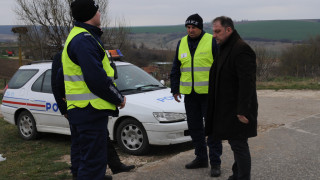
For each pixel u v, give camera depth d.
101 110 3.23
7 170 5.40
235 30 3.60
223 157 5.04
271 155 5.04
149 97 6.25
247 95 3.38
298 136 6.01
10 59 59.50
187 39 4.49
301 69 31.92
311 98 11.16
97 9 3.33
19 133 7.64
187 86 4.41
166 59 23.97
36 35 19.94
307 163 4.68
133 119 6.02
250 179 3.93
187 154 5.20
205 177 4.34
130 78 6.86
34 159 6.01
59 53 4.09
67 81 3.26
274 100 11.12
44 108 7.06
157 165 4.81
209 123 3.81
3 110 7.93
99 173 3.30
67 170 5.34
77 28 3.27
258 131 6.82
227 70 3.55
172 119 5.80
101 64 3.16
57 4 19.44
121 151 6.30
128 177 4.43
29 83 7.48
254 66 3.45
